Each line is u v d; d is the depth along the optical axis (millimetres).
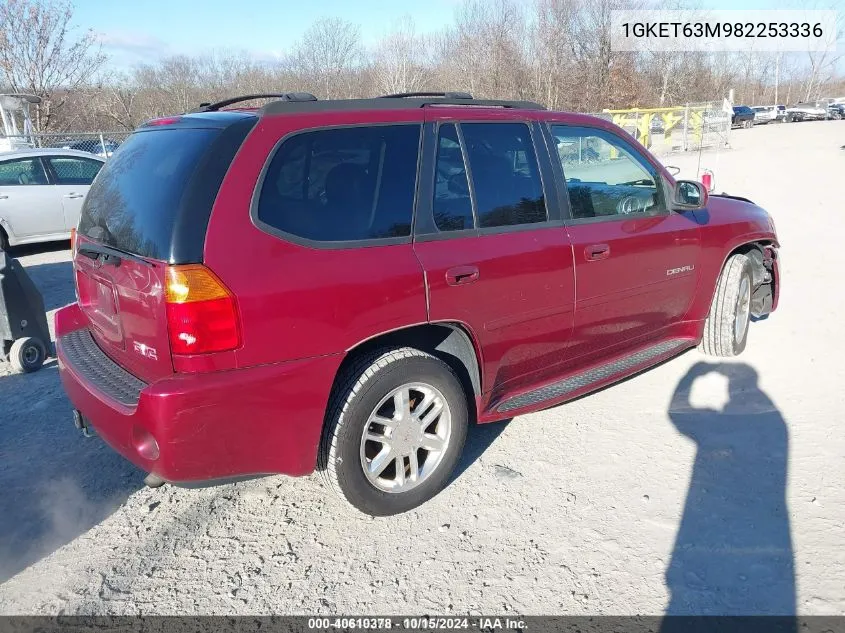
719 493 3230
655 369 4785
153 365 2648
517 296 3363
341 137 2904
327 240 2779
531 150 3609
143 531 3098
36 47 22219
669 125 27422
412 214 3043
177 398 2463
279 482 3523
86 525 3150
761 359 4883
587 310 3773
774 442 3686
